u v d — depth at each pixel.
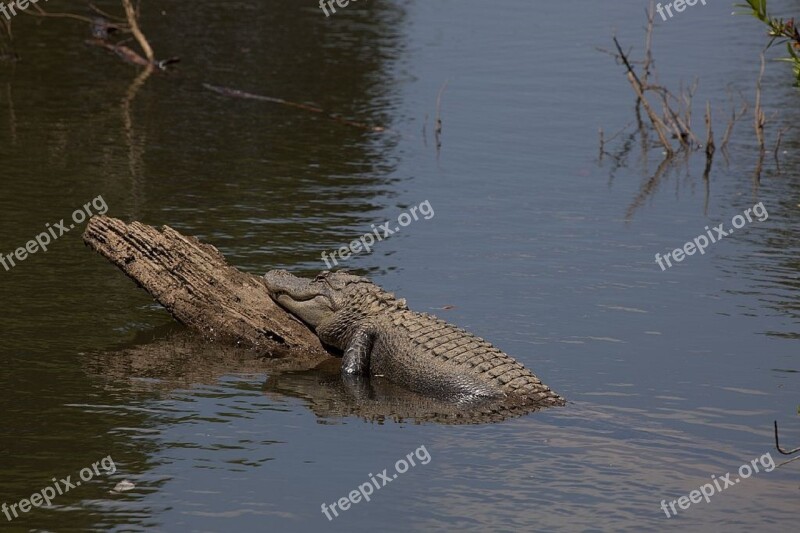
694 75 26.98
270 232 16.03
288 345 12.66
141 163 19.39
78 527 8.39
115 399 10.81
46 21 30.45
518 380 11.00
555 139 22.30
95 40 28.64
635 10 34.34
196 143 20.91
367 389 11.48
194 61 27.33
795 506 8.81
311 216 16.92
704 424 10.30
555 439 10.01
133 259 12.90
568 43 30.08
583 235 16.55
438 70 27.14
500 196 18.50
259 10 32.94
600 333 12.70
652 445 9.88
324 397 11.16
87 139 20.81
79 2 32.44
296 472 9.38
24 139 20.59
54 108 22.94
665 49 29.55
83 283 14.10
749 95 25.41
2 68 26.00
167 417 10.45
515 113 23.95
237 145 20.89
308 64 27.33
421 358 11.48
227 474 9.30
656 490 9.08
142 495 8.91
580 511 8.74
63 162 19.20
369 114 23.44
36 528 8.37
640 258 15.55
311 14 32.69
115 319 13.07
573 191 18.97
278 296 12.80
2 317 12.87
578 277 14.68
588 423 10.33
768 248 16.05
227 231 15.97
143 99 23.95
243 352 12.50
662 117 23.98
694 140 22.45
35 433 9.97
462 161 20.53
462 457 9.69
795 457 9.40
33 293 13.64
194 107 23.53
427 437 10.12
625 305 13.66
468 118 23.44
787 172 20.45
